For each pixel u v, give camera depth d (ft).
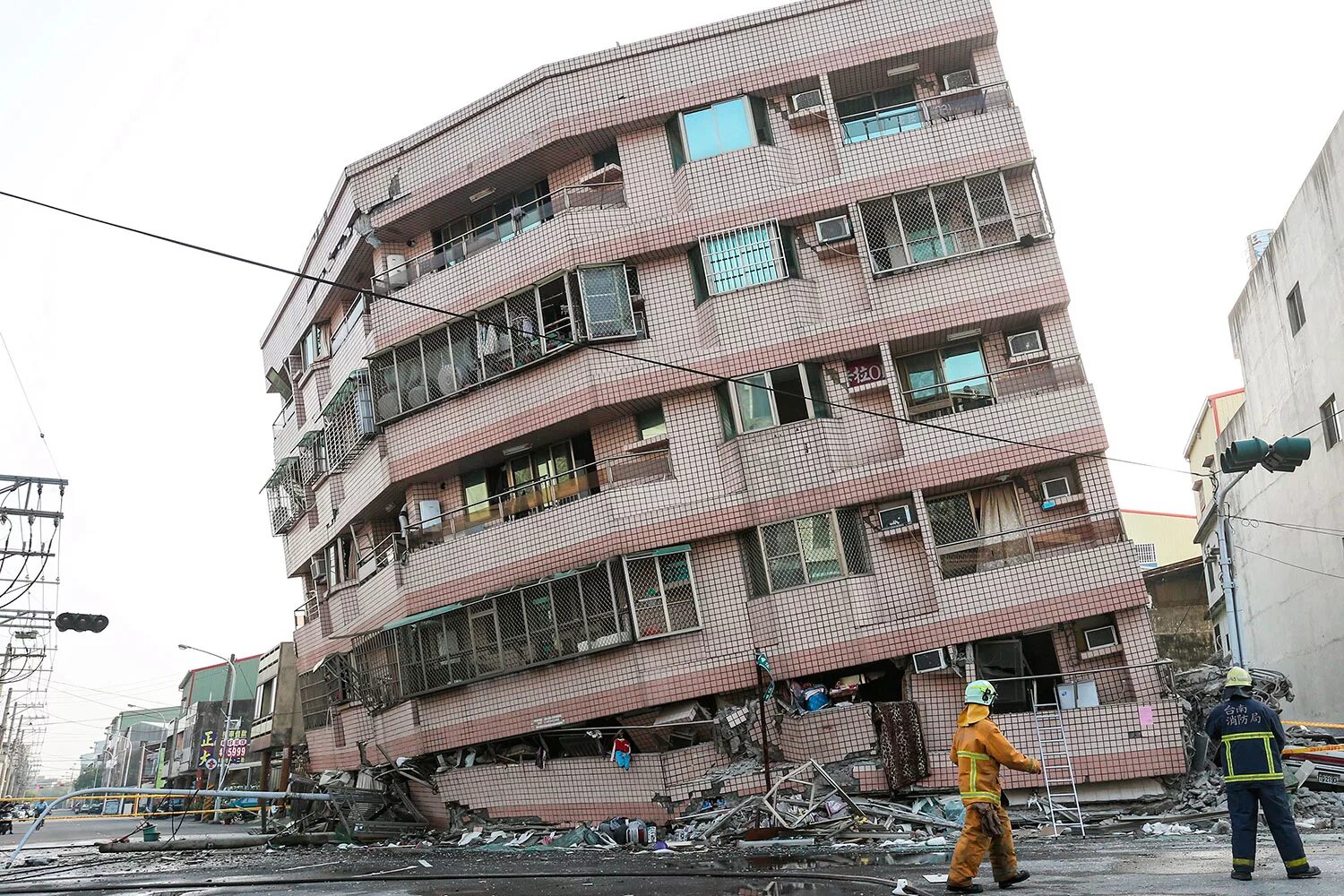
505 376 75.97
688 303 73.15
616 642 68.80
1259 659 103.50
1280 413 92.79
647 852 55.52
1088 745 60.44
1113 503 65.62
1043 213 70.23
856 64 74.02
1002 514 68.08
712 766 64.95
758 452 68.74
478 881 42.75
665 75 76.02
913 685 65.05
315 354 100.73
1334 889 26.37
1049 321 69.31
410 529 80.69
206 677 221.25
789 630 66.59
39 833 119.24
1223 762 30.48
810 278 72.54
